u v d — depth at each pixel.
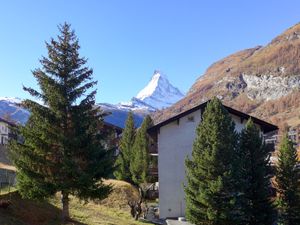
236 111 51.53
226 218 35.41
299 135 186.00
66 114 29.22
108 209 43.62
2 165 51.09
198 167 36.84
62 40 29.67
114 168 30.97
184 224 45.25
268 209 39.66
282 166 45.69
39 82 29.12
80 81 29.38
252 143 40.12
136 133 67.06
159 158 52.00
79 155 29.25
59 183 28.45
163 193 51.25
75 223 31.08
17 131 30.03
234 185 35.91
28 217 29.34
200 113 52.38
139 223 39.12
